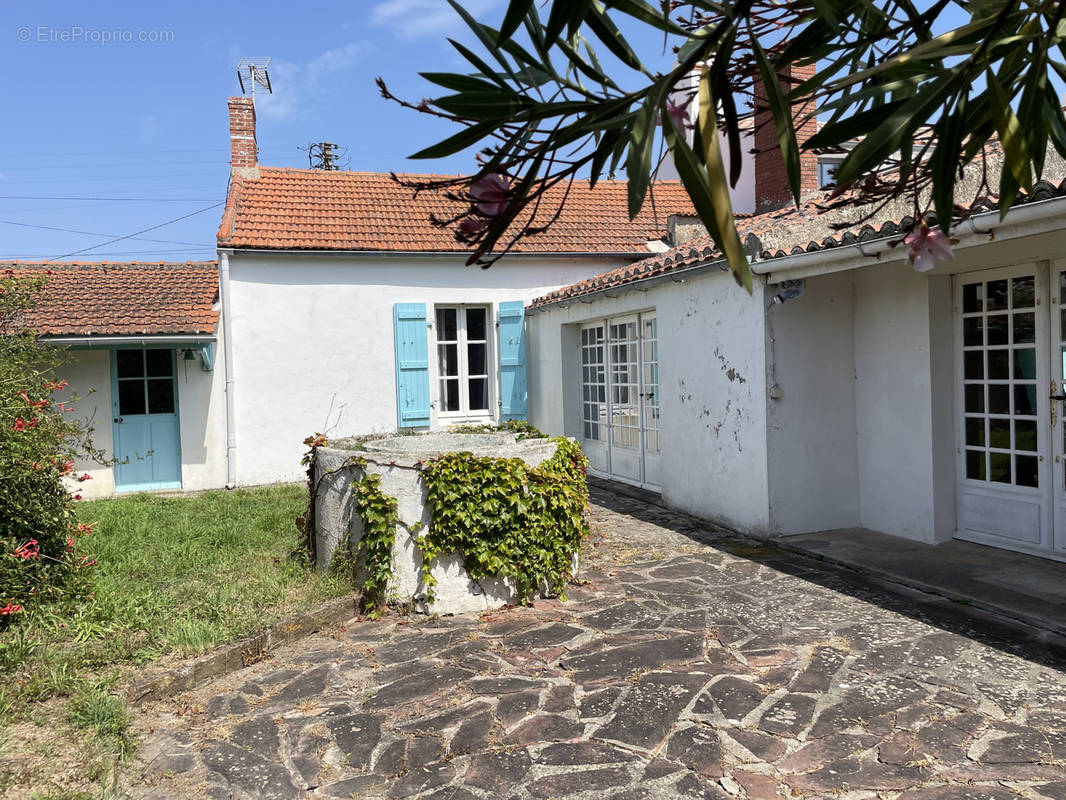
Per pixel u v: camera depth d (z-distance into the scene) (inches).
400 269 491.2
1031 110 68.1
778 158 424.8
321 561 245.3
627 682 164.4
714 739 138.6
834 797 119.3
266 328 466.0
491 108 57.6
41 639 179.0
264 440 466.3
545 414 505.0
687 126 57.2
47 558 204.1
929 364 263.9
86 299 456.1
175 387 457.1
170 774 133.1
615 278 392.2
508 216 62.7
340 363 480.7
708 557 267.1
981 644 178.4
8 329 243.9
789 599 217.2
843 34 70.6
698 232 508.1
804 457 290.0
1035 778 121.8
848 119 66.9
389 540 214.2
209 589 223.9
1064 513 232.5
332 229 496.7
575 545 230.5
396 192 562.6
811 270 258.8
